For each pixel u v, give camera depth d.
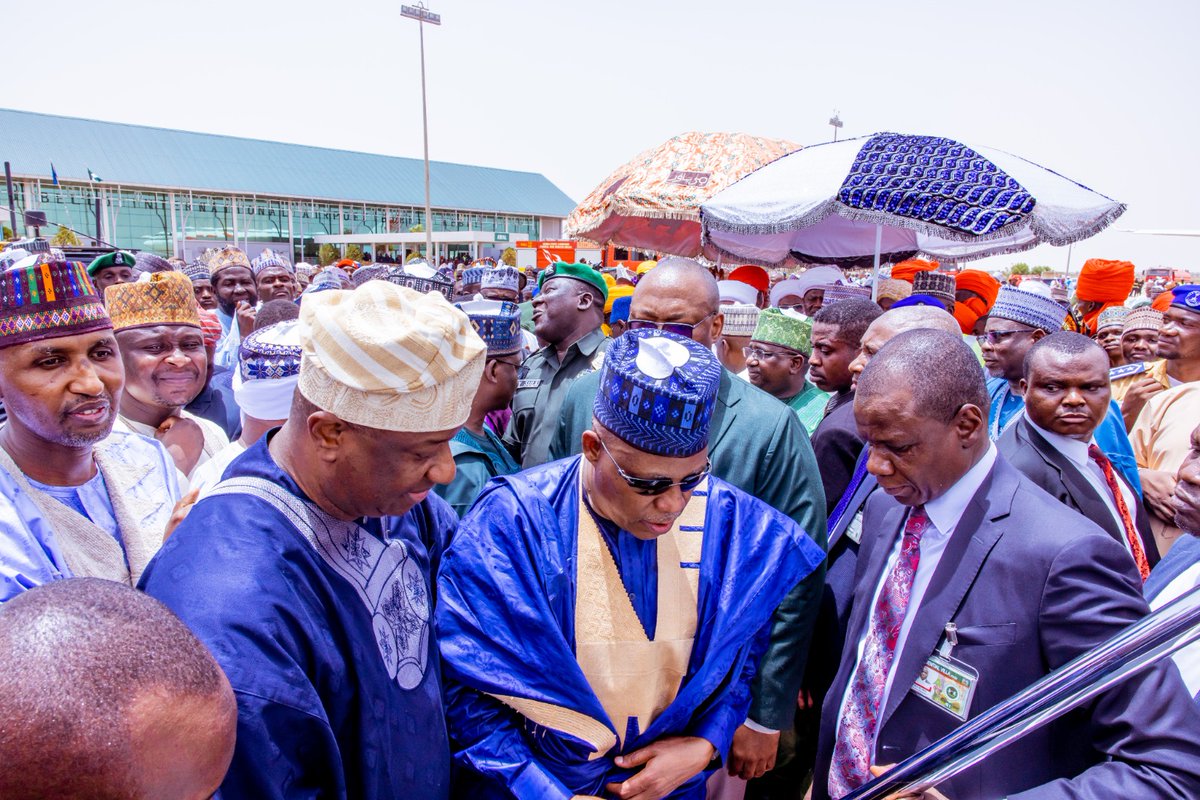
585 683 1.57
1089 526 1.58
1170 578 1.99
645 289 2.51
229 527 1.21
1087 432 2.54
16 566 1.49
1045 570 1.55
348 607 1.29
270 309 4.04
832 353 3.32
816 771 1.99
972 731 1.21
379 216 60.03
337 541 1.33
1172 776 1.30
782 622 2.13
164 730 0.74
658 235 10.05
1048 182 3.89
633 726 1.65
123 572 1.80
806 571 1.80
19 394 1.60
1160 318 5.41
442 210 62.25
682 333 2.45
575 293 3.83
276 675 1.09
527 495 1.70
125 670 0.74
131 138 51.22
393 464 1.23
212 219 52.56
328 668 1.21
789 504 2.31
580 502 1.71
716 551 1.75
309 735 1.14
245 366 1.92
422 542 1.65
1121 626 1.46
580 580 1.66
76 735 0.69
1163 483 3.00
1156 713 1.36
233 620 1.09
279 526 1.24
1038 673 1.57
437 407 1.20
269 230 55.19
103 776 0.70
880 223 3.78
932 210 3.66
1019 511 1.66
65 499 1.75
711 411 1.49
